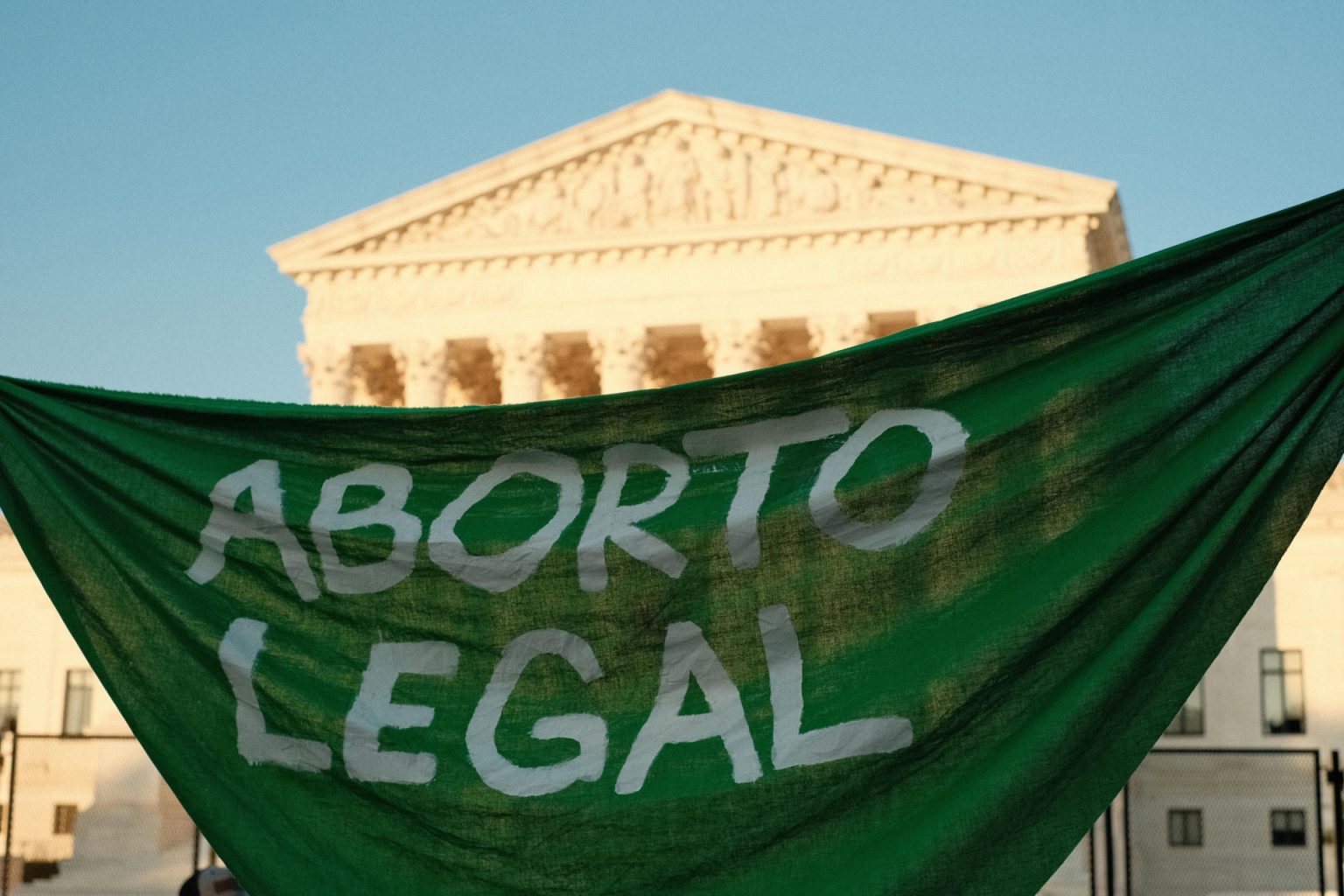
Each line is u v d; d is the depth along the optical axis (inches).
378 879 258.7
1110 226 2869.1
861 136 2748.5
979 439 263.3
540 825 255.9
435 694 267.4
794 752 253.0
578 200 2881.4
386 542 274.5
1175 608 249.6
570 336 2918.3
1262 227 263.0
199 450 285.4
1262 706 2395.4
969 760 248.8
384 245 2933.1
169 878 1763.0
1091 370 262.5
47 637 2369.6
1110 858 853.8
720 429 271.4
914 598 259.6
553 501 273.3
